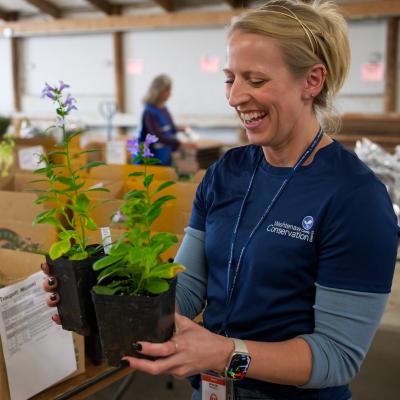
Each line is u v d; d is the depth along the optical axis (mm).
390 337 2193
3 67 10375
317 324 1002
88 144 4836
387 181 2543
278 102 998
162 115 4980
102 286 859
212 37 8719
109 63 9500
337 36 1035
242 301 1089
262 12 1014
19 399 1337
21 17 10250
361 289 966
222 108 8852
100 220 2014
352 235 969
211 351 920
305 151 1073
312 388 1048
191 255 1238
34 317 1357
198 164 5863
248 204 1128
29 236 2084
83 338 1501
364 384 2314
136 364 848
